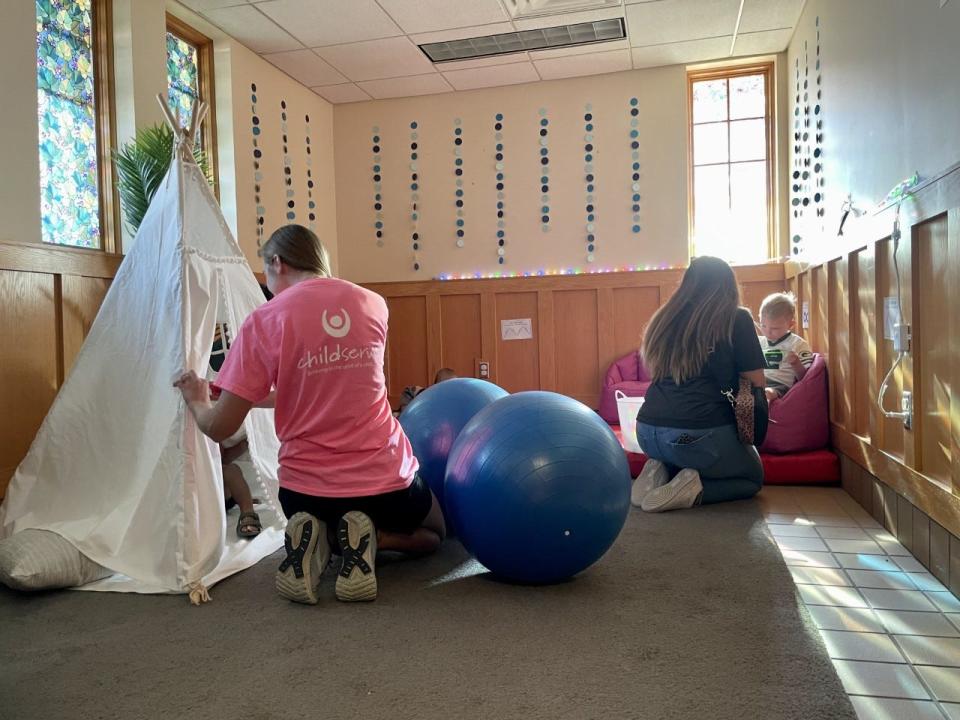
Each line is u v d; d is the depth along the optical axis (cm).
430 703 129
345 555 180
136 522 201
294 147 486
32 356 267
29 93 263
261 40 421
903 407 221
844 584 194
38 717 127
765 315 348
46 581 190
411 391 382
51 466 220
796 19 411
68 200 311
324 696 132
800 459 312
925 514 206
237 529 238
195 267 215
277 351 182
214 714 127
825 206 344
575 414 193
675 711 123
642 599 178
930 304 199
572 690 132
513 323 511
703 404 268
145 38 340
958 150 177
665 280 483
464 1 378
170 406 206
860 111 276
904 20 222
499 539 181
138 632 166
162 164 301
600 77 494
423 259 530
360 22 400
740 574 195
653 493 266
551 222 507
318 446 184
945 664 147
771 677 135
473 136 517
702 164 495
